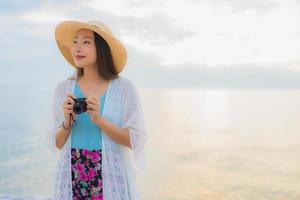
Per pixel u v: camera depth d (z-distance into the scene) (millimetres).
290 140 90188
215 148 80188
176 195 53750
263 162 67062
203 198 51688
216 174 61188
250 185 55188
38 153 82750
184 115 159375
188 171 63219
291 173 60125
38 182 59438
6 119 156375
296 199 48719
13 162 74812
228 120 140000
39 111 193750
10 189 56938
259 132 105875
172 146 83312
